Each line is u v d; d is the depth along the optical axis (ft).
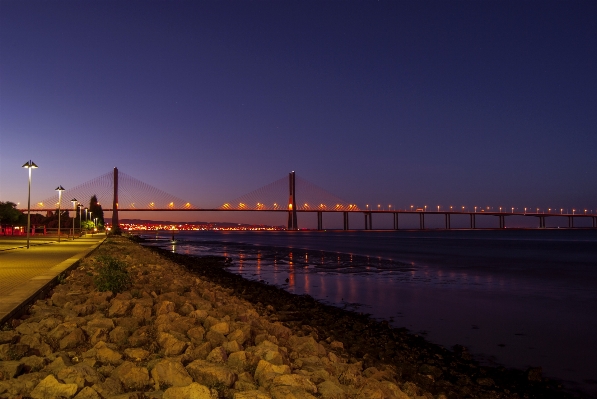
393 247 300.81
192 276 96.27
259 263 168.55
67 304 42.50
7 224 310.86
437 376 40.83
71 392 20.85
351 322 62.28
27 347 27.02
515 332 58.85
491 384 39.55
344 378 29.01
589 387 39.91
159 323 36.14
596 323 63.87
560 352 50.16
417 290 96.43
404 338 54.65
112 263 55.01
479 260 182.29
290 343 39.01
